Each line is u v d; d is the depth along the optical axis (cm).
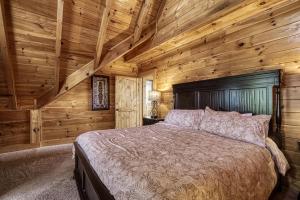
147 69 533
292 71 235
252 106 264
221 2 245
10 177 267
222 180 123
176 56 422
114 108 546
